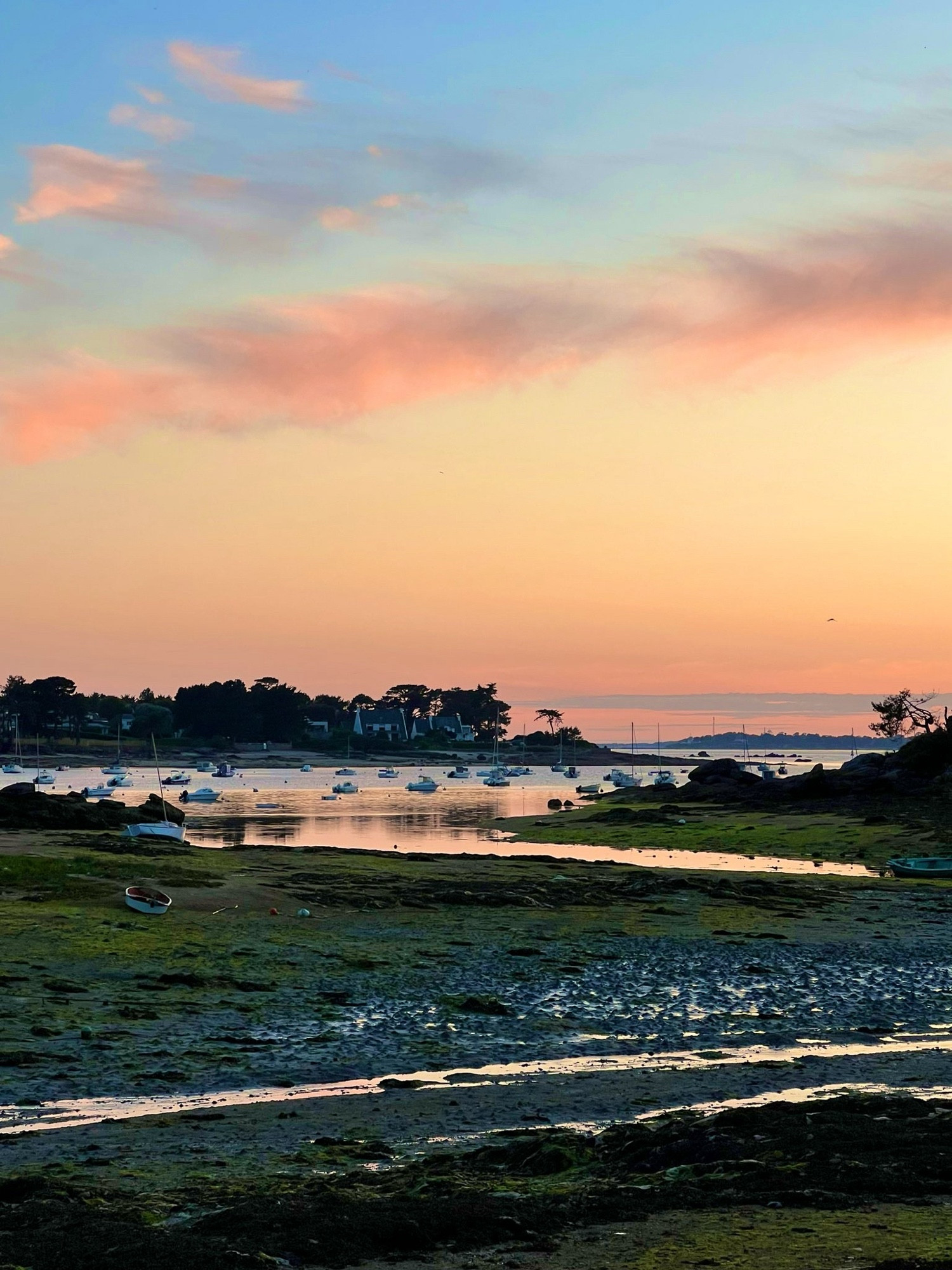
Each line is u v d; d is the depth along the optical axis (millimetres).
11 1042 27938
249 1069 26484
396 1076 26234
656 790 142000
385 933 46562
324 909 51469
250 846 82250
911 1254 12219
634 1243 13352
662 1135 18859
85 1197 16234
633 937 47250
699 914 53688
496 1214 14383
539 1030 31141
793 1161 16703
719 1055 28500
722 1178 15953
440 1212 14406
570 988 36969
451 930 47969
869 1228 13398
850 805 111250
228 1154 19656
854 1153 17000
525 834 113125
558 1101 23797
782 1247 12758
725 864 85750
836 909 56438
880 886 67625
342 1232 13695
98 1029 29641
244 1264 12672
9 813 85438
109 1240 13492
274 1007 33188
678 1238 13391
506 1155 18656
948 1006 34625
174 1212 15695
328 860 72938
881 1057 28234
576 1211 14898
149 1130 21250
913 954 44156
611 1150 18688
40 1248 13164
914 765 119688
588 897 57906
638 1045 29578
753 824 107062
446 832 116688
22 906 47250
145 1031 29781
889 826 98125
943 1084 25188
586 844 102688
